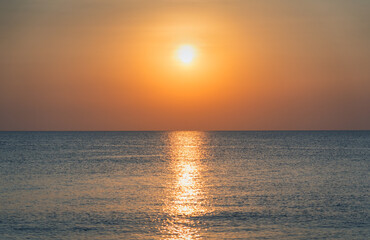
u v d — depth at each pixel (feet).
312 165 273.13
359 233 106.73
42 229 109.81
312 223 115.75
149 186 180.75
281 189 172.04
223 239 102.01
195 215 124.67
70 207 135.03
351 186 180.24
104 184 186.70
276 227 111.86
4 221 117.08
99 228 110.93
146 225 113.70
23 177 209.97
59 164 278.46
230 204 140.15
